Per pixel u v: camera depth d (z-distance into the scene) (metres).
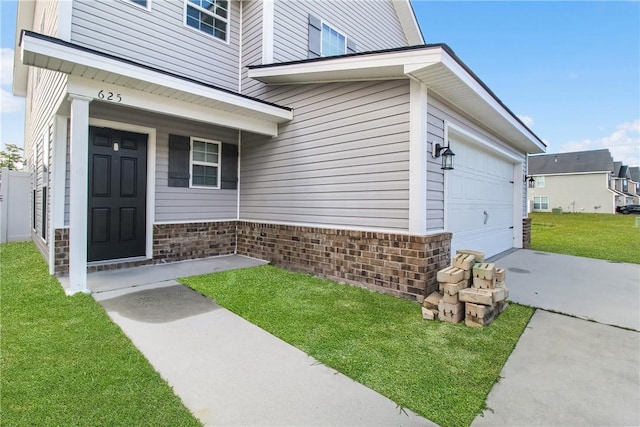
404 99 4.35
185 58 6.14
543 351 2.78
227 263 6.15
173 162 6.16
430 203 4.43
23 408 1.92
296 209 5.82
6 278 4.74
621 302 4.07
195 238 6.50
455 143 5.51
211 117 5.32
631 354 2.74
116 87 4.30
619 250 8.63
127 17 5.36
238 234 7.14
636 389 2.24
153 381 2.24
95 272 5.23
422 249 4.12
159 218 6.01
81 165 4.04
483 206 6.84
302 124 5.72
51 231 4.94
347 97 5.02
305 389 2.20
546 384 2.29
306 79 5.39
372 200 4.67
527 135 7.36
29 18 8.93
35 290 4.18
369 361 2.58
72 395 2.06
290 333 3.08
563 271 5.90
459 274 3.47
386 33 9.47
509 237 8.72
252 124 5.84
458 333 3.13
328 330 3.16
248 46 6.86
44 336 2.88
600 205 29.88
